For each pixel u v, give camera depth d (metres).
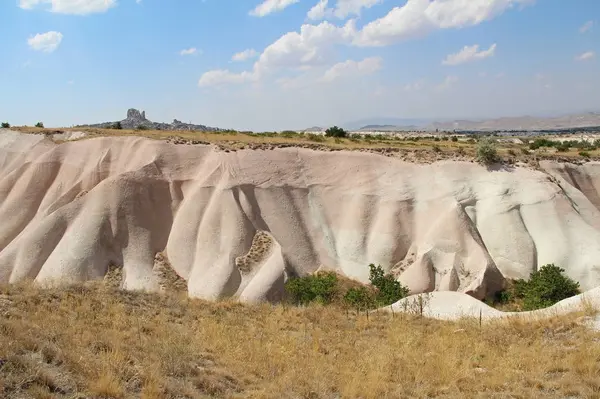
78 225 34.19
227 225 33.66
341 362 11.46
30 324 10.06
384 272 32.34
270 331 14.02
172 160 37.94
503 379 10.13
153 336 11.43
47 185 39.00
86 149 39.88
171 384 8.52
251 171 36.53
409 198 35.31
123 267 33.19
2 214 37.41
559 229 33.16
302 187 36.62
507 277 32.03
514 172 36.16
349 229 34.84
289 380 9.80
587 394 8.98
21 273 32.31
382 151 38.44
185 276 32.41
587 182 39.31
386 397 9.24
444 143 45.53
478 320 16.50
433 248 32.34
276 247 32.72
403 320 16.53
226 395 8.76
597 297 16.45
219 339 12.10
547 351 11.73
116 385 7.81
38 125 51.28
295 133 52.06
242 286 30.59
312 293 28.53
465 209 34.66
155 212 35.88
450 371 10.76
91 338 10.05
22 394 7.11
